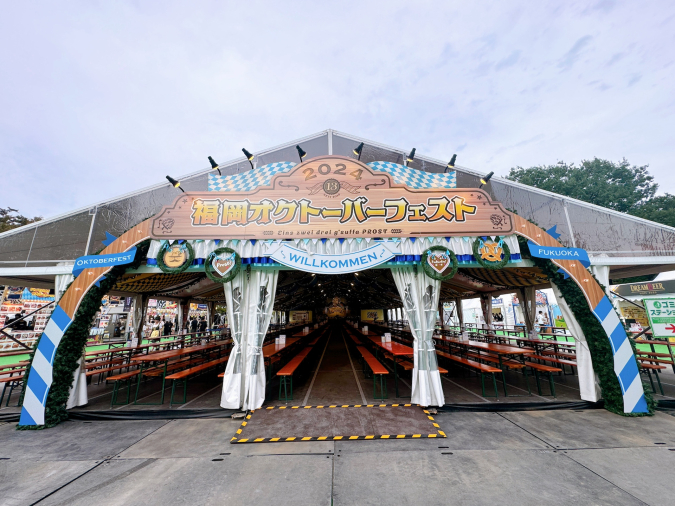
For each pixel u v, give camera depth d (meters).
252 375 4.85
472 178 5.55
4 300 13.38
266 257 4.93
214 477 2.93
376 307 25.70
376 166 5.47
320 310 30.12
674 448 3.41
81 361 5.07
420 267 5.18
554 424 4.21
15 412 4.80
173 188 5.48
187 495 2.64
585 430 3.97
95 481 2.89
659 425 4.11
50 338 4.64
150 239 4.90
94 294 4.79
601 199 17.34
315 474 2.96
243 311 5.08
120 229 5.23
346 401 5.26
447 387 6.15
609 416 4.50
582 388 4.96
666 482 2.72
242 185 5.30
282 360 9.44
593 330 4.83
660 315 5.30
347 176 5.04
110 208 5.30
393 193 4.99
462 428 4.10
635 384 4.59
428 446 3.54
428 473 2.94
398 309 20.58
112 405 5.10
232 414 4.71
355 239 4.89
